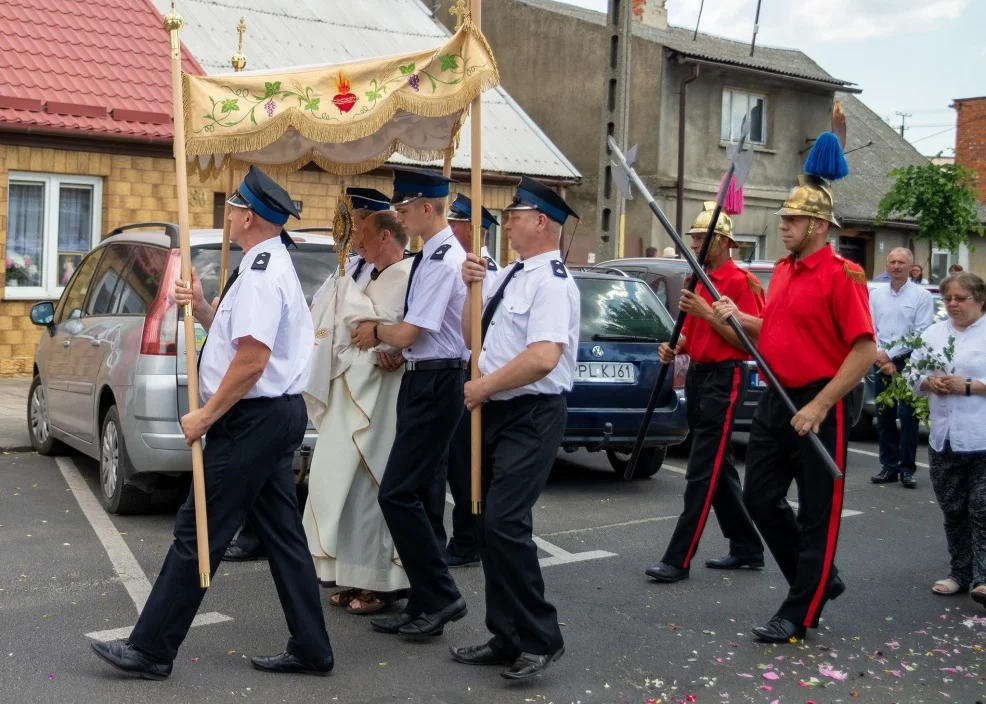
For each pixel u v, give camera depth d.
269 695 4.00
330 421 4.92
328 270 6.54
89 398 7.05
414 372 4.58
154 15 15.55
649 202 5.02
